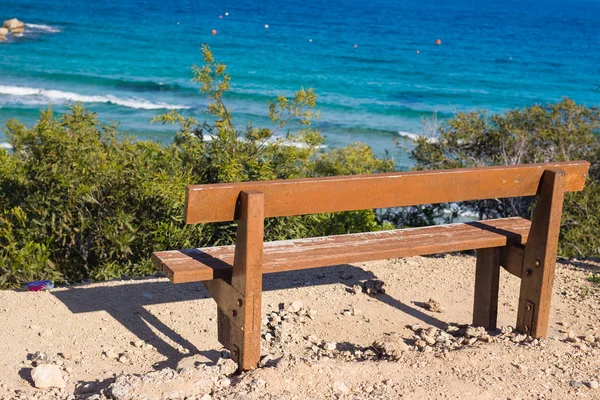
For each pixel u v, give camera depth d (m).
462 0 149.38
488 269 4.51
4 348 3.97
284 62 52.78
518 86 48.50
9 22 58.94
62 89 39.03
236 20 78.56
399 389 3.42
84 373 3.71
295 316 4.71
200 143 7.20
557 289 5.48
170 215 6.55
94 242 6.85
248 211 3.43
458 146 13.58
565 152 12.91
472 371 3.69
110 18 72.12
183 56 52.53
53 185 6.67
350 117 36.31
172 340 4.28
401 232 4.50
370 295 5.23
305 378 3.43
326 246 4.14
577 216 9.39
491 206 12.18
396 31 76.44
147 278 5.74
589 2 162.25
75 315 4.55
